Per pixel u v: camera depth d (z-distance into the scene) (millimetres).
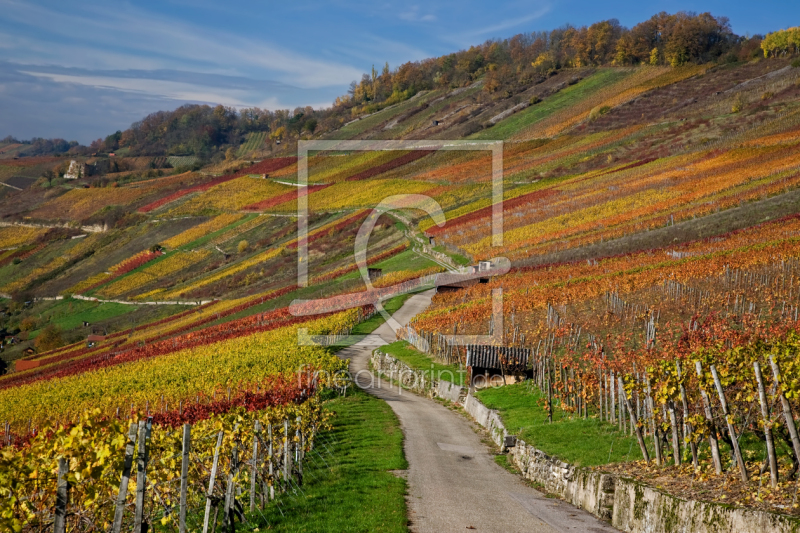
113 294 108938
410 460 20016
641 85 167000
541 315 43094
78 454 9125
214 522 12727
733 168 88812
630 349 28984
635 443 17000
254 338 51469
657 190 86562
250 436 15297
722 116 126938
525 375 32281
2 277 136000
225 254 112500
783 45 156125
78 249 139625
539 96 182375
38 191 197250
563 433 19609
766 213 60688
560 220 82562
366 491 15953
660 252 55062
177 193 156875
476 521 13641
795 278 36938
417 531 12945
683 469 13383
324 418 24688
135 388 42281
